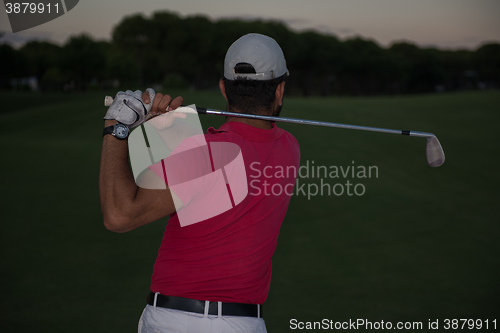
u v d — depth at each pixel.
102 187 1.16
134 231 7.11
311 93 123.50
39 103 34.34
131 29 102.94
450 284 5.71
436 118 22.39
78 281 5.25
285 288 5.39
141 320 1.37
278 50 1.43
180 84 83.25
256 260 1.34
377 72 126.31
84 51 82.25
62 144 14.52
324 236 7.44
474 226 8.50
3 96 36.75
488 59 144.50
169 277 1.29
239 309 1.30
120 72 93.19
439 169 13.34
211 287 1.28
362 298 5.16
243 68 1.38
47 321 4.18
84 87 86.31
